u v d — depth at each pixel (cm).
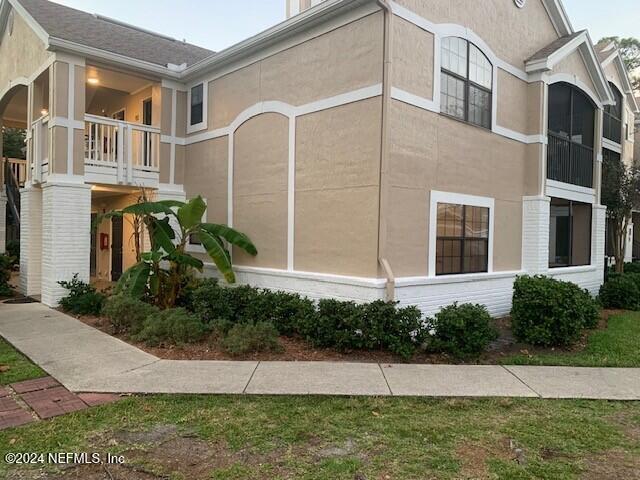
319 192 813
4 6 1213
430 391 500
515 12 1020
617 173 1382
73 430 393
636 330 831
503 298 973
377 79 718
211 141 1087
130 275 856
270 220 920
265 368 569
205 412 434
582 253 1314
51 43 938
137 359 600
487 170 936
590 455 364
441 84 825
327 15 781
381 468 337
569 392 506
